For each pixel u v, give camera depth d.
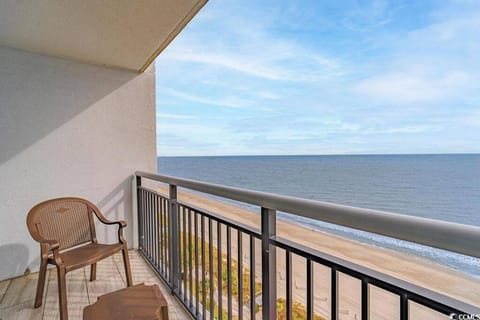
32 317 1.87
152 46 2.41
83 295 2.13
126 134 3.06
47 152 2.63
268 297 1.12
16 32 2.14
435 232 0.57
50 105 2.64
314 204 0.87
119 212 3.04
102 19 1.95
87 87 2.83
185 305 1.90
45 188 2.62
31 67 2.54
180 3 1.76
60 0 1.72
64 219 2.22
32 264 2.56
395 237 0.65
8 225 2.46
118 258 2.83
